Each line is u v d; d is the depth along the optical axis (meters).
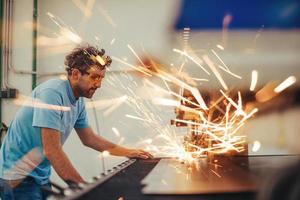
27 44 2.48
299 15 0.92
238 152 1.42
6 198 1.55
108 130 2.41
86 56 1.61
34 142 1.56
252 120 1.28
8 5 2.47
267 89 1.01
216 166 1.19
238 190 0.76
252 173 1.00
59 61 2.51
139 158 1.53
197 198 0.74
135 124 2.38
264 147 1.35
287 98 1.02
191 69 1.19
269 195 0.50
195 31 1.17
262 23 0.96
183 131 1.95
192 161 1.33
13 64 2.48
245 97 1.15
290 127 1.07
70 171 1.42
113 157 2.42
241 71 1.02
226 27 1.06
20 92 2.48
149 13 2.44
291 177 0.49
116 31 2.47
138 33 2.45
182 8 1.23
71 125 1.67
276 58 0.90
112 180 0.96
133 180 0.97
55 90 1.52
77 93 1.65
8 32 2.47
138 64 2.40
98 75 1.63
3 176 1.58
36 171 1.59
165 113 2.31
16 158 1.58
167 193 0.76
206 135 1.38
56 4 2.55
